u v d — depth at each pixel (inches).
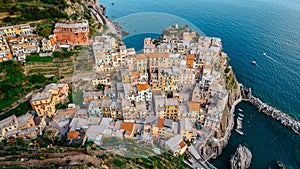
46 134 2795.3
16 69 3592.5
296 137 3964.1
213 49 4633.4
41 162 2208.4
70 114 3186.5
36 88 3553.2
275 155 3644.2
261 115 4434.1
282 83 5123.0
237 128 4109.3
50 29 4471.0
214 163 3432.6
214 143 3523.6
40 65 3860.7
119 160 2373.3
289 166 3469.5
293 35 6968.5
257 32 7209.6
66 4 5659.5
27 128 2945.4
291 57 5910.4
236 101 4751.5
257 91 4965.6
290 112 4431.6
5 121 2915.8
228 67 4997.5
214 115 3585.1
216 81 4175.7
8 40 4042.8
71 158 2269.9
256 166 3459.6
